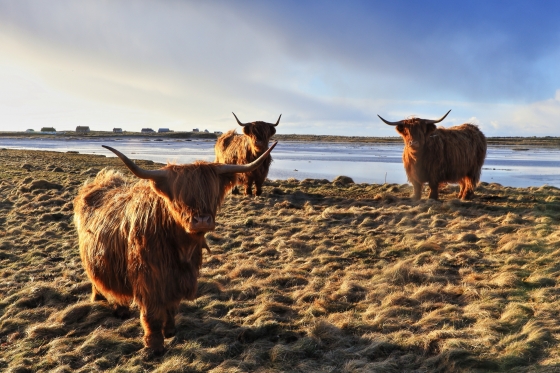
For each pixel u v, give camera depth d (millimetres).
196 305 5637
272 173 26109
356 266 7121
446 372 3977
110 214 4742
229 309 5555
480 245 8102
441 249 7832
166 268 4211
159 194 3975
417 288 6008
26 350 4570
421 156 12734
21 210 11711
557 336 4293
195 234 3885
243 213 11797
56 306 5641
